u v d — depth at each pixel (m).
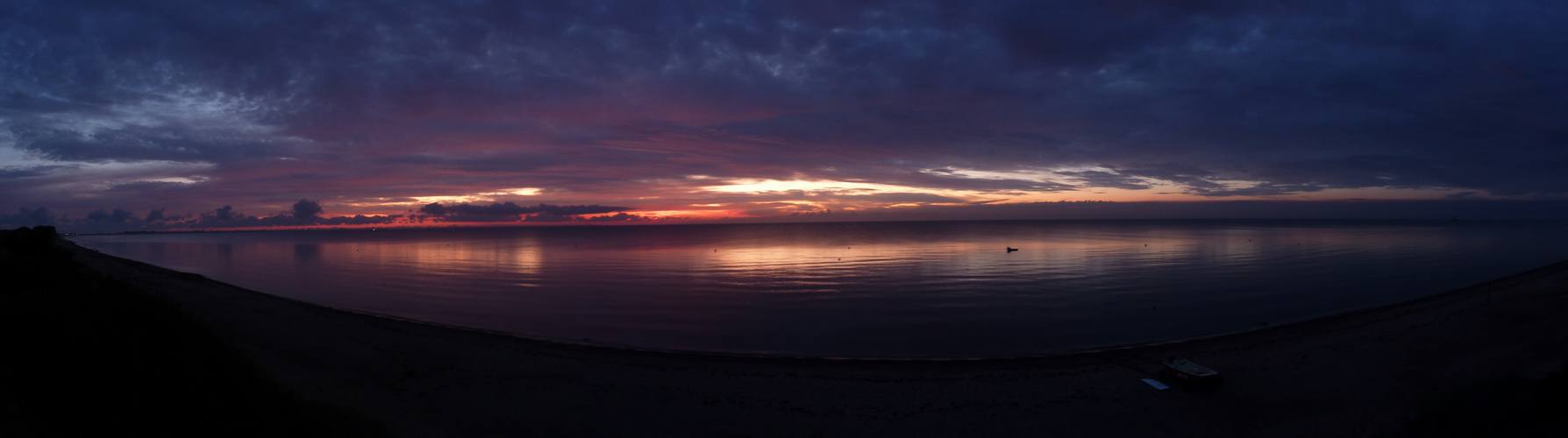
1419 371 20.25
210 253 110.94
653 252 99.00
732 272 63.06
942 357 24.72
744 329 31.16
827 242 130.88
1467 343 23.41
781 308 37.91
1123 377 20.67
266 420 12.00
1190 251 88.81
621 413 17.36
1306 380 19.83
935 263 71.12
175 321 13.10
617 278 57.69
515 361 22.59
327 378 19.36
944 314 35.41
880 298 42.16
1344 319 31.45
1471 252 81.62
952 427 16.44
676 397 18.81
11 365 10.42
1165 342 27.05
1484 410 13.88
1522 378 15.43
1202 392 18.94
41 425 9.46
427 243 154.00
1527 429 12.78
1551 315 26.42
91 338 11.26
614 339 28.86
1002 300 40.72
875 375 21.42
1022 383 20.27
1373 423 15.42
